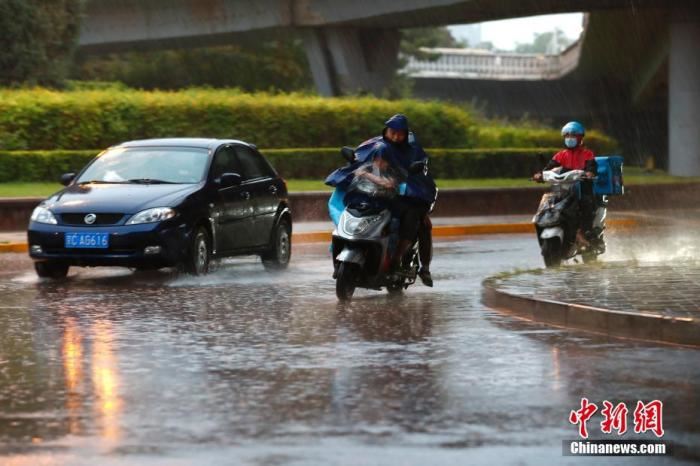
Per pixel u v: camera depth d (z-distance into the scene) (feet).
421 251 104.06
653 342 76.89
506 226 200.54
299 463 46.98
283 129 266.98
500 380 63.72
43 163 217.56
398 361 69.72
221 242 122.93
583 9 362.33
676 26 369.91
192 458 47.83
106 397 59.82
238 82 533.96
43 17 325.83
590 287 95.71
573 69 575.79
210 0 450.30
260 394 60.39
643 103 619.26
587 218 125.29
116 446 49.83
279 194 135.23
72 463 47.14
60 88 337.93
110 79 532.73
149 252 114.52
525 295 90.33
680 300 86.63
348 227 97.40
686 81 369.09
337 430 52.49
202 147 127.44
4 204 179.73
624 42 473.67
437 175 273.54
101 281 117.08
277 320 87.35
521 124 394.73
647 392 60.59
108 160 127.24
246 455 48.26
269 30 440.45
